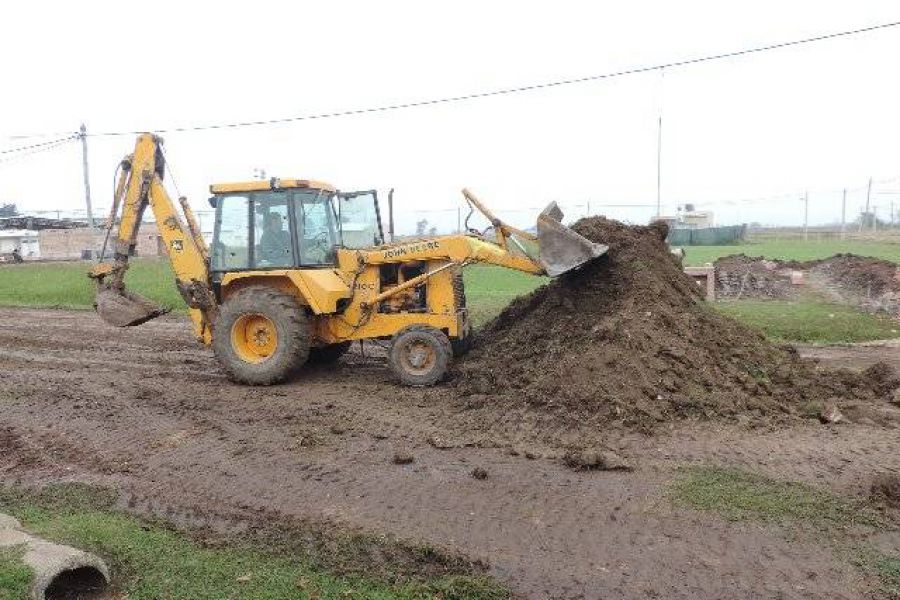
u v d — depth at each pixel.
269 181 9.94
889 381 8.83
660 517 5.53
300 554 5.16
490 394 8.70
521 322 10.41
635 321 8.59
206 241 11.52
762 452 6.79
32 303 21.05
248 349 10.06
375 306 10.07
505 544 5.21
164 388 9.71
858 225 66.50
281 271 9.92
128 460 7.12
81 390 9.59
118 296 10.70
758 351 9.11
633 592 4.56
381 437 7.52
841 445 6.96
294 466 6.81
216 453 7.21
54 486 6.50
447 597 4.58
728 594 4.51
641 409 7.57
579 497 5.92
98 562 4.72
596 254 9.29
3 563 4.63
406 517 5.68
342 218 11.11
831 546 5.05
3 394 9.45
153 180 10.53
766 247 38.19
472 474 6.46
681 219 51.78
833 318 14.73
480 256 9.77
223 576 4.86
